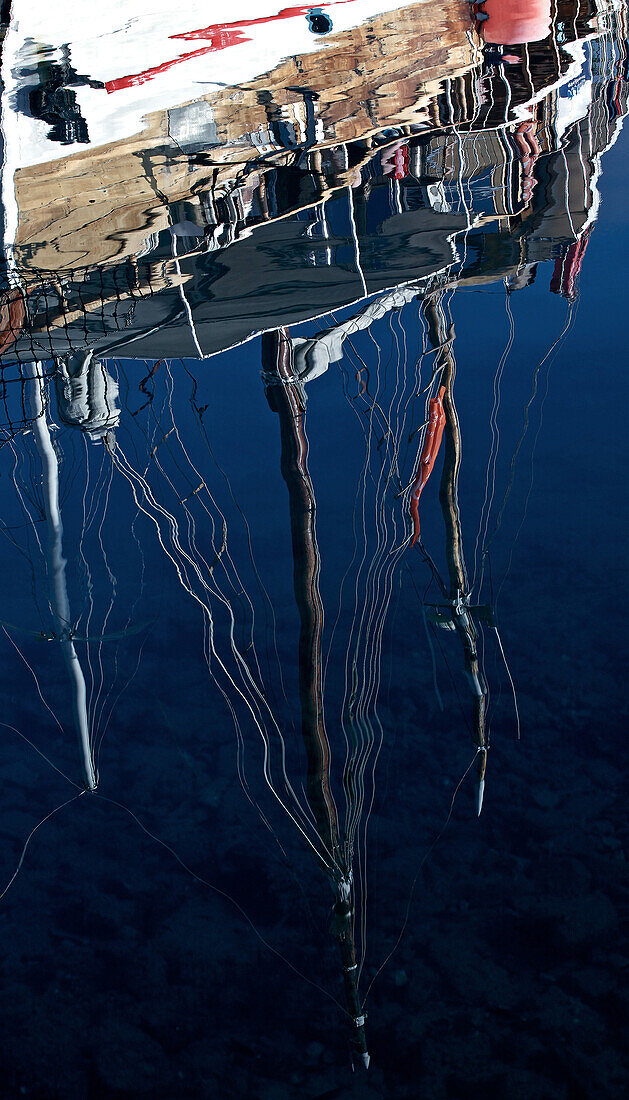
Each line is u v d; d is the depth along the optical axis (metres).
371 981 8.63
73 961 9.55
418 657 12.94
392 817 10.43
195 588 15.27
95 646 14.51
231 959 9.23
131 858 10.73
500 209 10.02
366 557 14.74
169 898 10.11
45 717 13.41
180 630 14.58
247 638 14.12
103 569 15.86
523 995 8.22
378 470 14.38
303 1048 8.25
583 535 14.52
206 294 8.73
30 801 12.00
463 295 19.78
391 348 15.86
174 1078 8.19
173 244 9.19
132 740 12.63
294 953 9.19
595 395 17.17
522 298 19.53
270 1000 8.75
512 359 18.27
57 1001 9.12
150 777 11.91
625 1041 7.67
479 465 16.39
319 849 7.86
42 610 15.44
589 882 9.17
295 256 9.16
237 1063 8.20
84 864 10.79
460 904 9.23
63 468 16.20
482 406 17.53
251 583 15.26
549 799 10.27
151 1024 8.71
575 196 10.70
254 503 16.97
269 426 18.42
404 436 11.80
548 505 15.25
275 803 11.13
